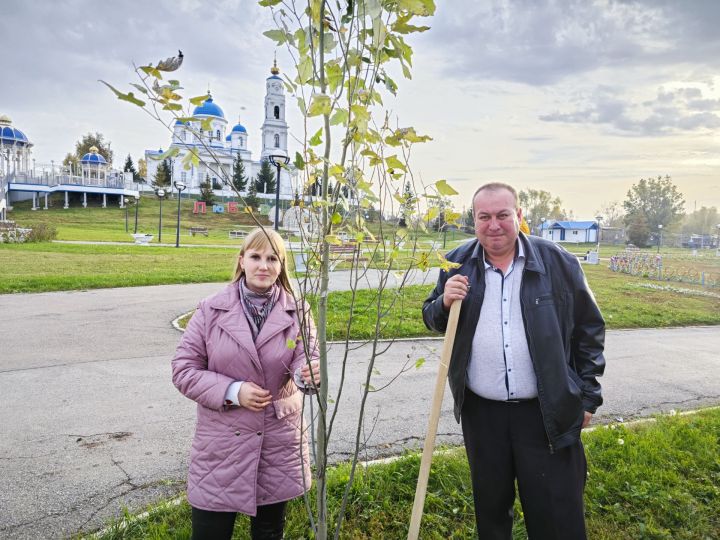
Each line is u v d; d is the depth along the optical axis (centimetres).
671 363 672
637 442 359
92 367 562
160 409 439
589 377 206
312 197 150
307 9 142
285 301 209
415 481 301
